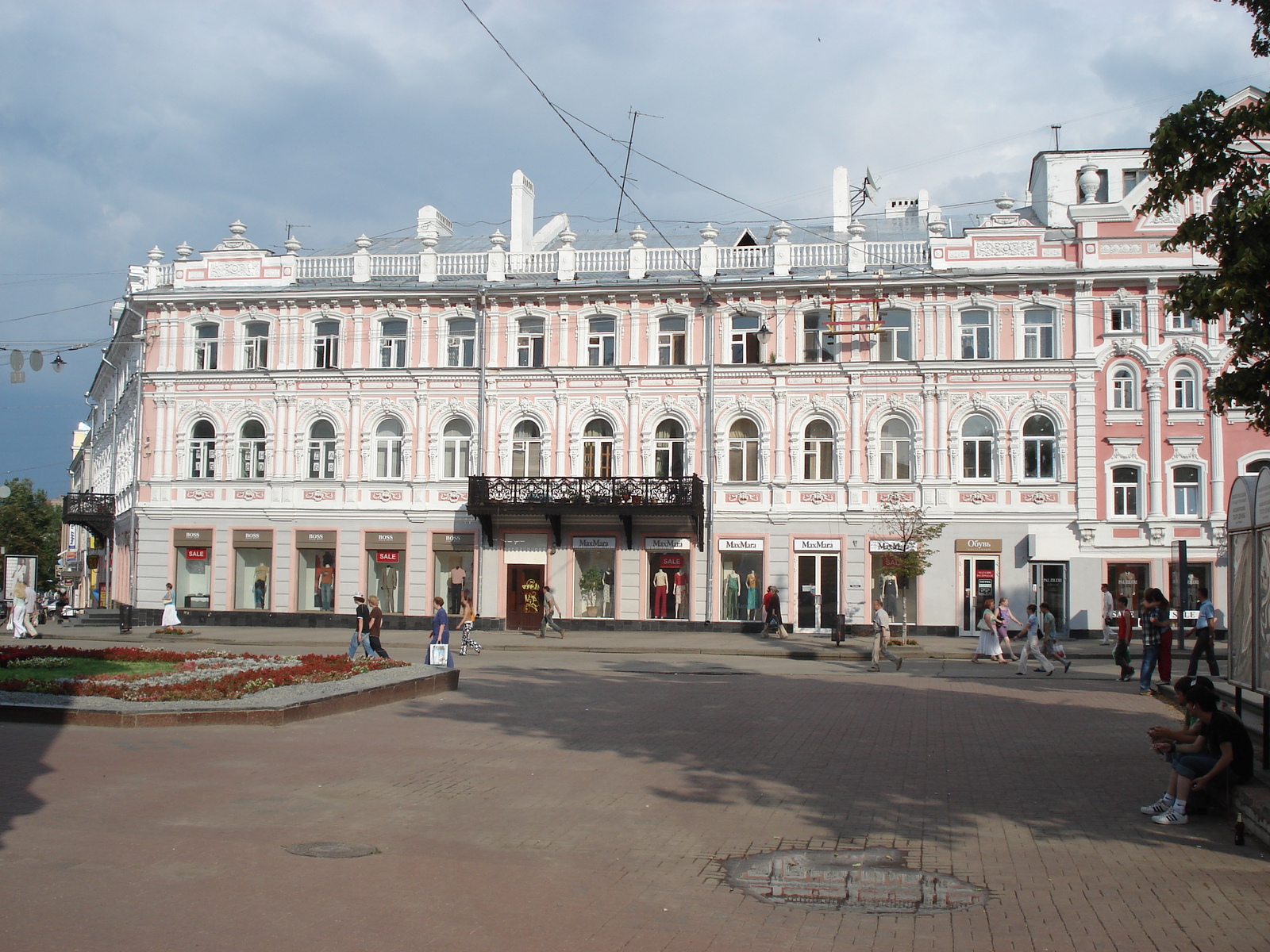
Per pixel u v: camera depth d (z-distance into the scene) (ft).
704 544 133.80
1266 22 42.29
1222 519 125.70
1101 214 129.39
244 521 142.41
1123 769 43.45
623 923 24.47
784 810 36.01
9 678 57.77
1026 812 36.06
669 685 74.95
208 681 57.82
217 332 145.38
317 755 44.21
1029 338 130.62
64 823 31.68
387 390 140.97
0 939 22.11
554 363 138.41
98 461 213.05
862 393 132.36
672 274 138.51
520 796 37.47
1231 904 26.25
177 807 34.27
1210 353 126.93
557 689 71.97
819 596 131.64
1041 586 128.16
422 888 26.58
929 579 129.70
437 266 143.33
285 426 142.31
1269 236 41.11
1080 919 25.11
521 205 155.84
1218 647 118.52
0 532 272.92
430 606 138.62
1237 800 33.99
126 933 22.76
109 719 49.85
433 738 49.52
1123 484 128.57
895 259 134.31
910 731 52.90
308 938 22.79
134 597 143.13
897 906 26.14
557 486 132.98
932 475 130.31
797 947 23.15
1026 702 65.57
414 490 139.54
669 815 35.14
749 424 135.54
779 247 136.05
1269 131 41.68
